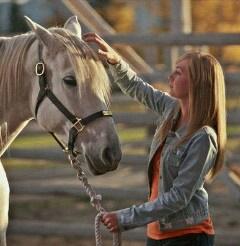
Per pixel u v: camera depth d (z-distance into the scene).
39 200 16.89
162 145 6.74
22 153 13.77
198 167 6.42
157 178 6.82
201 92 6.54
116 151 6.93
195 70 6.55
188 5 14.79
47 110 7.18
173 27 14.52
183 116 6.70
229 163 13.31
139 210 6.47
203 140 6.43
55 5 13.74
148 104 7.52
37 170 18.09
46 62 7.16
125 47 14.62
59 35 7.15
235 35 12.51
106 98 7.05
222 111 6.61
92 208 16.11
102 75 7.02
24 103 7.43
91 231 13.45
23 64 7.32
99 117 6.96
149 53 19.64
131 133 26.42
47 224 13.62
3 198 7.38
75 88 6.99
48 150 13.72
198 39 12.65
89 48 7.09
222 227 14.15
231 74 12.77
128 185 18.06
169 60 15.61
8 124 7.49
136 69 14.97
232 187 12.76
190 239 6.69
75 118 7.00
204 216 6.74
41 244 13.59
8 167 15.39
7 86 7.36
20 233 13.72
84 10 14.02
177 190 6.42
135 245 13.46
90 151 6.96
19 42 7.39
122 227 6.52
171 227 6.70
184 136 6.51
